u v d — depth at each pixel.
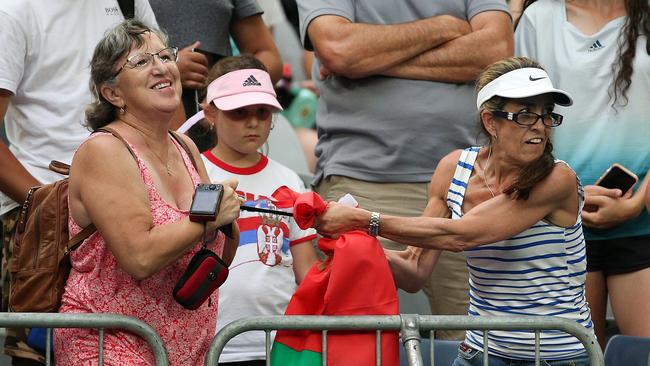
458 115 19.17
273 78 21.44
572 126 19.17
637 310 18.44
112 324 13.27
